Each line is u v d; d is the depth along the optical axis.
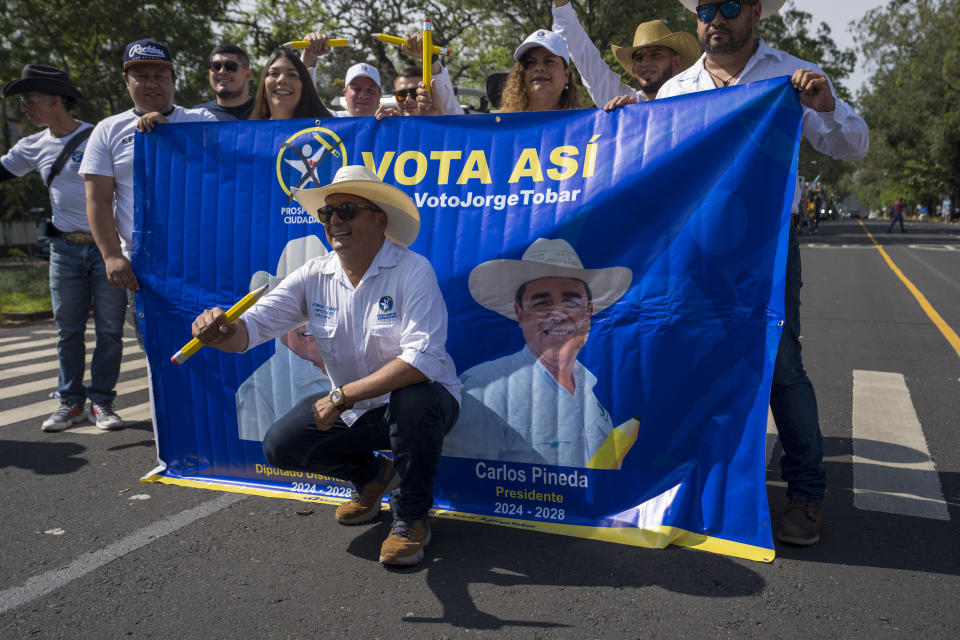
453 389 2.87
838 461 3.80
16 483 3.60
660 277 2.85
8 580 2.59
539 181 3.04
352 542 2.89
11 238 23.22
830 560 2.68
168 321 3.62
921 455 3.88
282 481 3.45
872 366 6.18
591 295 2.95
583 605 2.38
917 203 78.31
